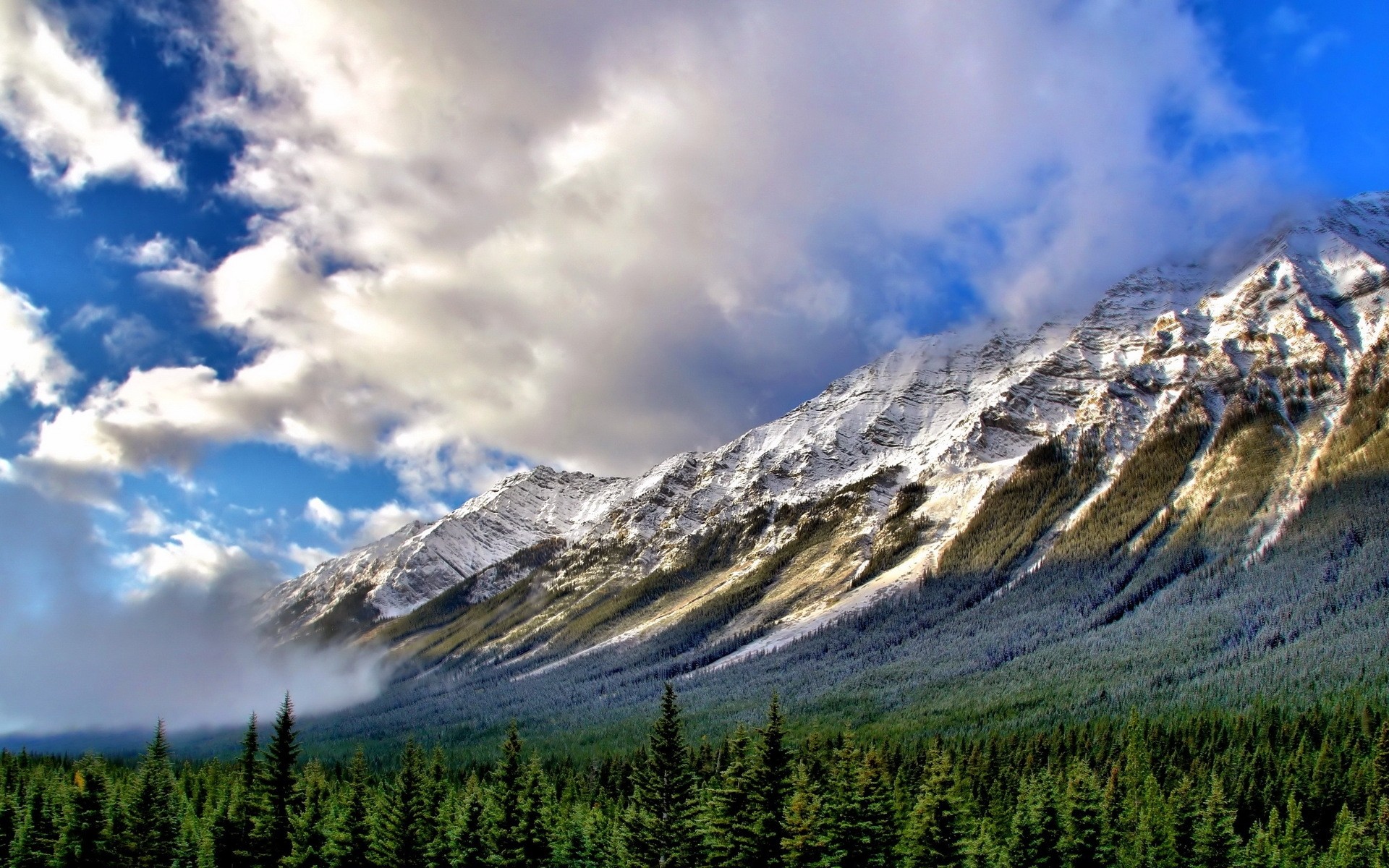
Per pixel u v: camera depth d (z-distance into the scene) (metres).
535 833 114.44
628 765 181.50
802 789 100.81
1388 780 139.25
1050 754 162.25
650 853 106.56
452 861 113.94
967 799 132.00
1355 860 121.56
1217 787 121.88
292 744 130.38
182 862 129.25
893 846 104.75
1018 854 107.12
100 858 122.19
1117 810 126.25
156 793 134.50
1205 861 117.38
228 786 164.00
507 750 119.69
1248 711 182.75
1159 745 162.38
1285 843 126.25
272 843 124.62
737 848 99.56
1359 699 175.50
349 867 118.38
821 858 96.25
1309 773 145.25
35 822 129.75
